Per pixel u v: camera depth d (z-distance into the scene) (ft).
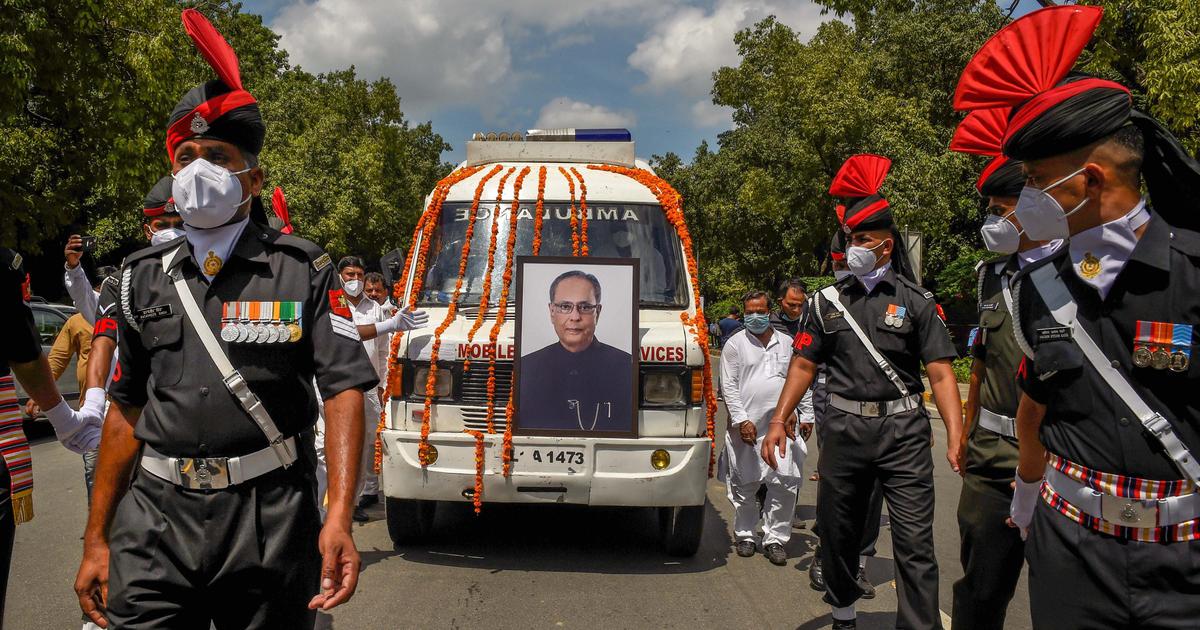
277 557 7.93
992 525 12.16
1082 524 7.75
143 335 8.14
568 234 20.71
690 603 16.93
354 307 21.34
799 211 82.43
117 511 8.22
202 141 8.18
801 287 23.59
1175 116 43.98
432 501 20.42
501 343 17.99
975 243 79.77
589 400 17.89
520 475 17.80
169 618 7.86
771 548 19.99
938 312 14.01
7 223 44.32
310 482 8.39
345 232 98.48
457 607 16.39
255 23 107.76
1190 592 7.34
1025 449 9.08
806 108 74.02
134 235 76.38
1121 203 7.43
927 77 81.92
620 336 18.02
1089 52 50.47
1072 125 7.31
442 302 20.08
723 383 20.48
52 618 15.42
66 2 39.63
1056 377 7.83
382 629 15.21
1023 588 18.30
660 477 17.88
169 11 47.93
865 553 17.79
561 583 17.95
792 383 14.70
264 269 8.18
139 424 8.14
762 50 81.92
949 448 13.44
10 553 9.25
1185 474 7.25
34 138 44.32
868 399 13.82
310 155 97.76
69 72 41.50
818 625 15.84
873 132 71.67
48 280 84.53
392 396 18.37
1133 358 7.38
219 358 7.93
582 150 23.53
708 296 143.74
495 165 22.91
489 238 20.66
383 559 19.34
